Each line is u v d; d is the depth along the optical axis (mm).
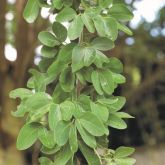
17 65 1854
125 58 2174
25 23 1750
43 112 554
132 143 2369
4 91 1874
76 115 553
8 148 1874
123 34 1988
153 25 2275
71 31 581
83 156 623
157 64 2307
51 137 567
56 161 574
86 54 580
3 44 1790
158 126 2307
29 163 2195
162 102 2324
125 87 2197
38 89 618
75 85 605
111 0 619
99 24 590
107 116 569
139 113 2303
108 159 606
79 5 627
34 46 1786
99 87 599
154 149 2311
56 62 602
